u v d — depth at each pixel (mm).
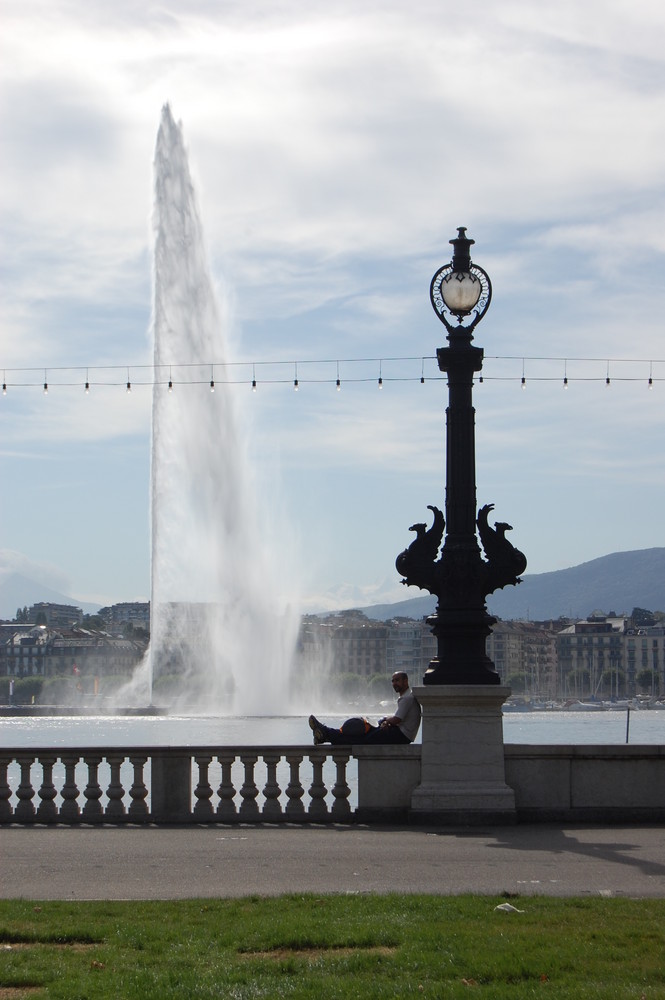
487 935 14750
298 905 16531
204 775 26469
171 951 14258
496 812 25797
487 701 26047
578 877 19344
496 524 26906
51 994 12570
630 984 12844
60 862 20844
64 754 26547
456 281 27344
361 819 26297
